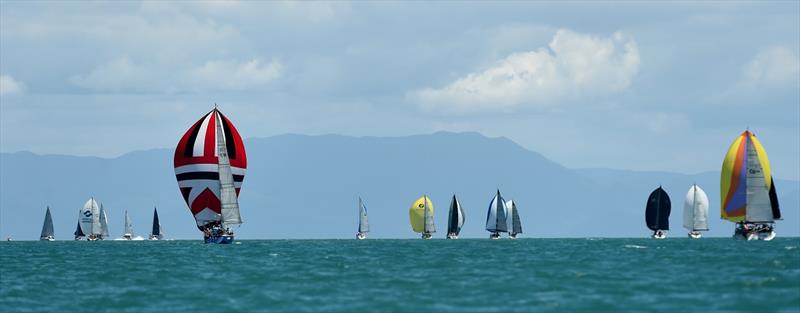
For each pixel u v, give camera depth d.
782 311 197.75
